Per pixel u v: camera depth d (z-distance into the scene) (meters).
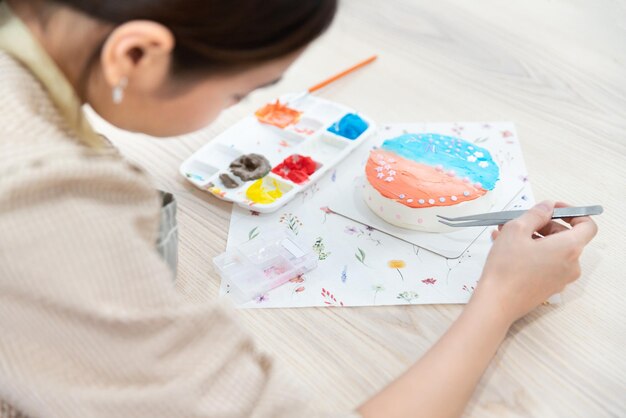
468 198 0.82
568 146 0.96
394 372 0.67
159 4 0.45
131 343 0.48
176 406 0.49
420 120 1.03
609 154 0.95
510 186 0.89
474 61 1.16
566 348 0.68
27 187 0.44
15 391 0.50
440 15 1.29
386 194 0.83
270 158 0.96
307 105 1.07
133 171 0.54
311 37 0.50
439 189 0.83
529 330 0.70
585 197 0.87
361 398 0.65
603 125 1.00
